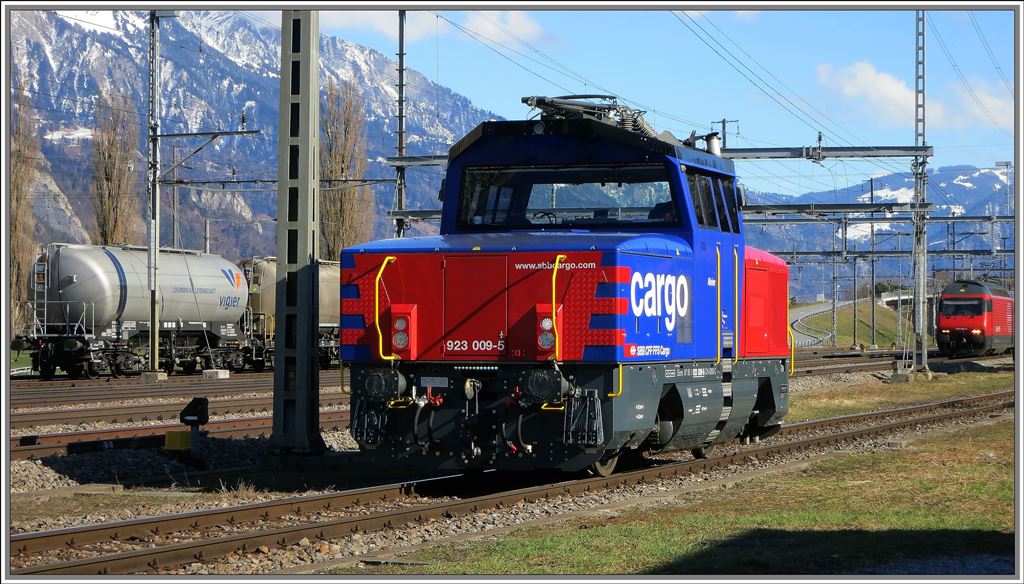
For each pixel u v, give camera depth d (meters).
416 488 13.69
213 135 36.41
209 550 9.73
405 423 13.53
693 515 12.19
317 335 16.66
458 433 13.26
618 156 14.60
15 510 12.65
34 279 37.59
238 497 13.40
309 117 16.39
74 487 14.02
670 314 13.95
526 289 12.93
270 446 16.47
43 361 37.75
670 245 14.02
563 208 14.75
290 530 10.42
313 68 16.44
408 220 36.22
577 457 12.96
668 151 14.35
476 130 15.11
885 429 22.23
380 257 13.48
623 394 12.86
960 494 13.63
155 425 21.50
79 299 37.31
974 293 60.03
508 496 12.79
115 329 38.28
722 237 15.68
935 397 33.69
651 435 14.48
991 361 56.81
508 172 15.02
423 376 13.35
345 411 25.02
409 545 10.70
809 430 22.95
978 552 10.05
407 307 13.27
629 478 14.60
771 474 15.89
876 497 13.53
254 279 46.38
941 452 18.44
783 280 18.77
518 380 12.96
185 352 41.69
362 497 12.78
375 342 13.42
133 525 10.47
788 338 18.98
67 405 26.55
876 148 37.69
